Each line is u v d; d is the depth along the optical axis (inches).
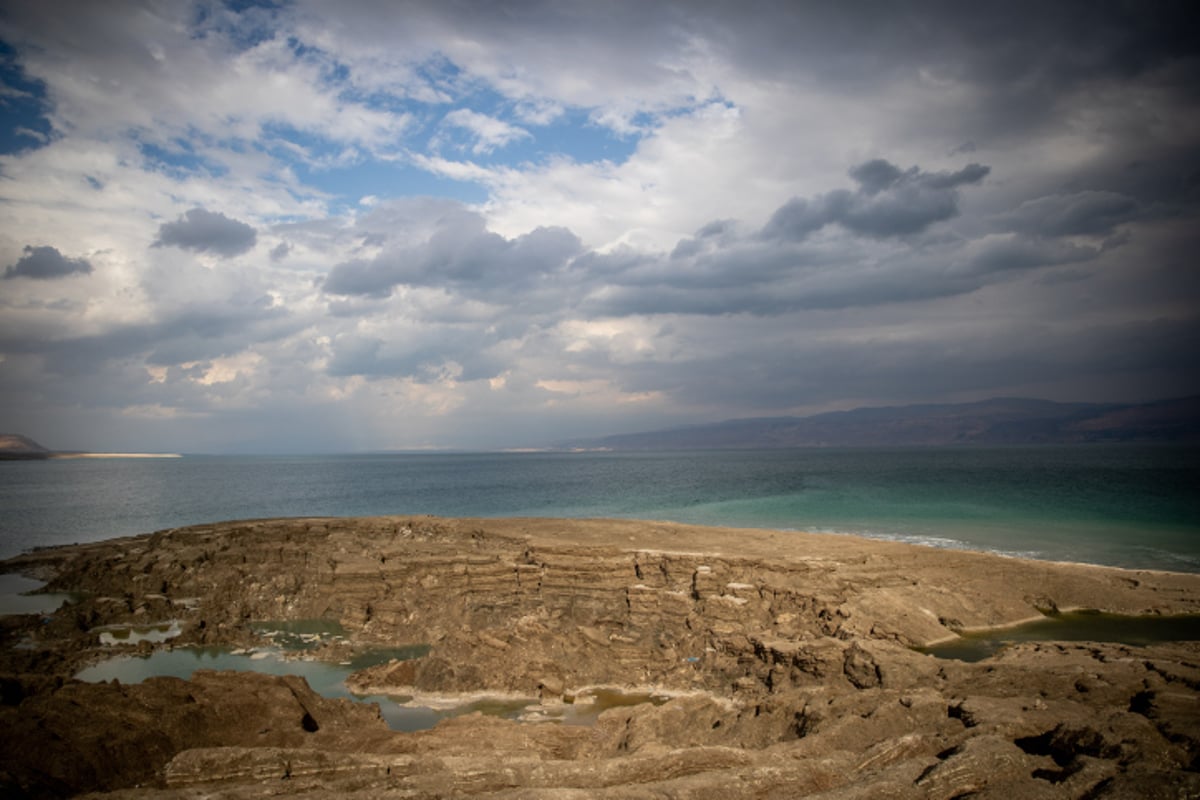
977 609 1384.1
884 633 1232.2
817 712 698.8
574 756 692.1
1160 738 534.3
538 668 1063.0
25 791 540.7
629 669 1109.7
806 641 1045.2
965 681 790.5
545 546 1643.7
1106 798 436.1
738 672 1056.8
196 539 2028.8
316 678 1107.9
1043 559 1952.5
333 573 1542.8
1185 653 842.8
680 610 1316.4
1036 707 639.8
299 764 560.1
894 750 556.1
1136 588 1523.1
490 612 1384.1
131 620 1461.6
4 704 733.9
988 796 456.8
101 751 613.3
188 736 684.7
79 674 1132.5
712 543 1897.1
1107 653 868.6
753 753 578.6
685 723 775.1
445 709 965.2
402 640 1309.1
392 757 582.2
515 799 469.1
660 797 477.4
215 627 1327.5
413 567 1544.0
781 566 1485.0
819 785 512.4
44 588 1702.8
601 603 1403.8
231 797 489.4
